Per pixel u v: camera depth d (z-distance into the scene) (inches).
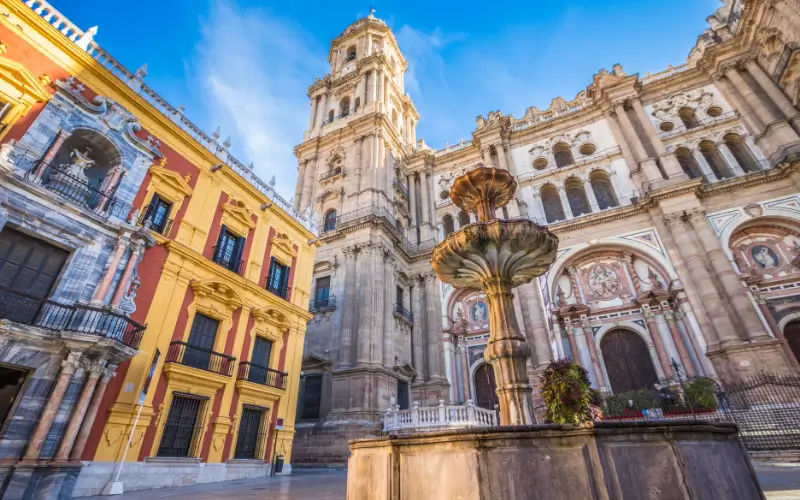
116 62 494.3
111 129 462.6
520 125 1309.1
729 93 989.8
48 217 379.6
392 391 842.8
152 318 449.7
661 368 789.9
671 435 154.4
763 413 581.9
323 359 837.2
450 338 1006.4
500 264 327.0
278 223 692.7
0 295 340.2
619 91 1117.1
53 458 317.7
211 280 520.1
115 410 387.9
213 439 476.4
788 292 751.7
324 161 1261.1
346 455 700.7
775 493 225.8
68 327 360.5
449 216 1234.0
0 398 366.3
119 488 361.1
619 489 144.2
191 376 465.4
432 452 172.1
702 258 804.6
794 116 840.3
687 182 863.1
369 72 1382.9
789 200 796.0
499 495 150.7
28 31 411.8
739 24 983.0
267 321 604.7
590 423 158.4
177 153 540.1
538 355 848.3
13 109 382.6
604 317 890.1
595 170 1059.3
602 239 949.2
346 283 940.0
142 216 474.3
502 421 273.6
